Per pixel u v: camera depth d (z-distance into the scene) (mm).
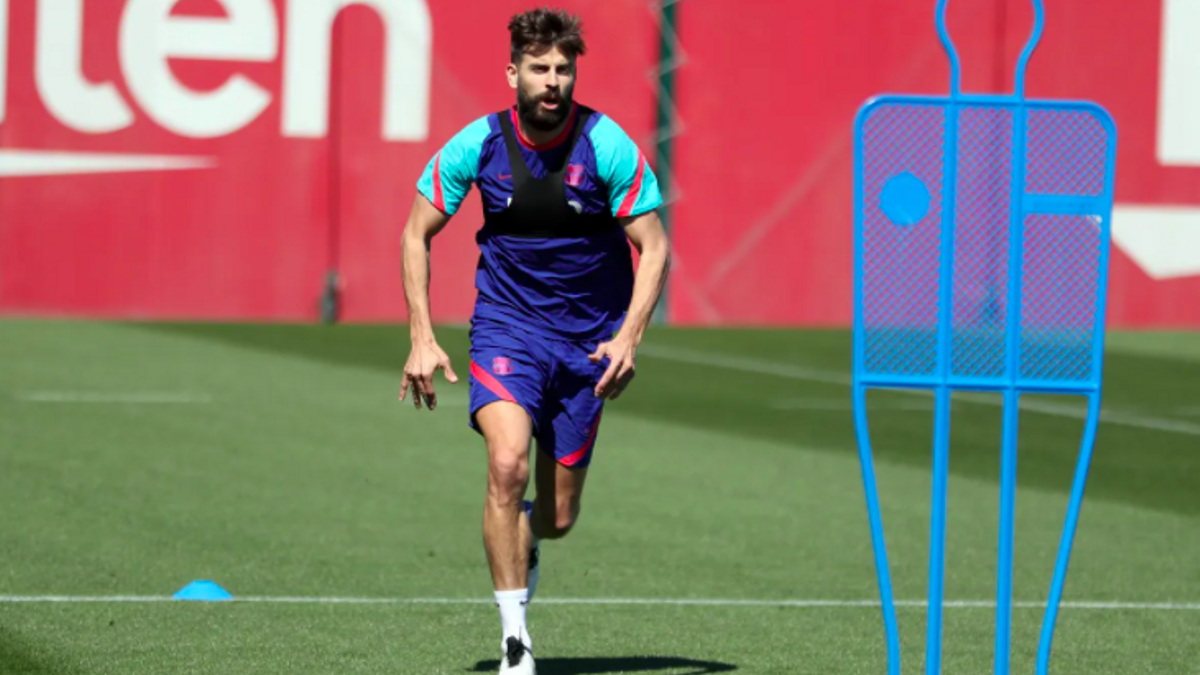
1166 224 67250
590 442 19578
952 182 15852
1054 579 16453
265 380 48250
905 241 16078
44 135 62125
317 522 28891
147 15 62469
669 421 43031
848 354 59312
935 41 66062
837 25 65812
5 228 62156
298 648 20203
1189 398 50531
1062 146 16031
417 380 18594
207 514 29281
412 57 63781
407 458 36000
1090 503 33000
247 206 63469
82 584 23625
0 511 28938
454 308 64875
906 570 26234
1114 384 53375
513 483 18188
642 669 19656
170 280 63281
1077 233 16000
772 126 65938
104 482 32000
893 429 42656
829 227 66438
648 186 18562
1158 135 66875
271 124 63438
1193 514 31953
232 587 23781
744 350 59625
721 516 30578
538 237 18781
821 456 38062
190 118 62938
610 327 19266
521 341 18891
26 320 61750
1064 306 16047
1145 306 67625
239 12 62906
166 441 37156
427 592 23781
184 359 52469
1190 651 21094
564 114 18312
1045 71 66062
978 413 46312
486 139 18641
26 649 19734
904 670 19812
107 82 62375
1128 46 66438
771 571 25906
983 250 16109
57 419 39750
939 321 15906
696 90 65562
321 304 64000
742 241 66125
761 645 21031
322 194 63812
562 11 18250
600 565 26109
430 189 18781
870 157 16172
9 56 61688
